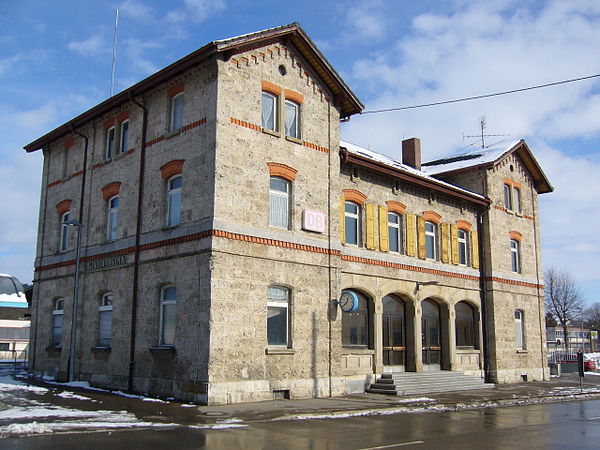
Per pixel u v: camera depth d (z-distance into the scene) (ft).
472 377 88.28
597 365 143.64
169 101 67.97
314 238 67.67
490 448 36.94
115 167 74.54
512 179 105.50
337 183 71.77
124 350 67.00
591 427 48.11
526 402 70.59
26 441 35.58
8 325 162.09
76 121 81.35
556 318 245.24
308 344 65.00
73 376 73.77
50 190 87.30
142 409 51.16
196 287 58.80
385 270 79.61
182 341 59.36
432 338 88.07
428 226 89.76
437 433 43.32
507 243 101.40
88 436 37.96
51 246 84.58
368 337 77.61
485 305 96.07
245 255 60.34
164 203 66.08
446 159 113.29
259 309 60.80
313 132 70.08
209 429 42.73
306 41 68.64
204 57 61.67
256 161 63.10
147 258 66.18
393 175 81.41
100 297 73.56
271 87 66.28
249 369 58.90
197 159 61.93
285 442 37.70
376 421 49.80
